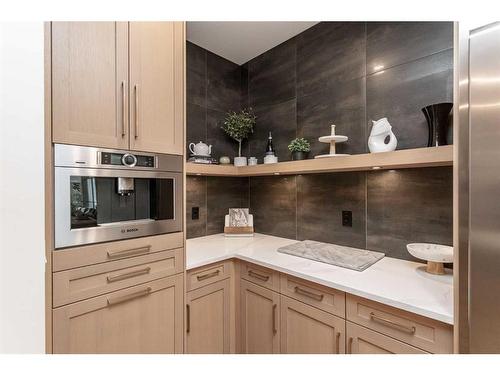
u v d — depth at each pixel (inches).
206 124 83.8
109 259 43.1
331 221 69.9
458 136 29.7
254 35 77.3
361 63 63.2
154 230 49.6
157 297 49.6
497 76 26.3
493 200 26.6
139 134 47.4
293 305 53.4
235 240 78.4
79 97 39.7
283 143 81.3
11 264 13.1
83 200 41.2
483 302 27.4
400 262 55.3
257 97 89.3
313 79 73.4
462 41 29.0
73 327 38.9
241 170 77.7
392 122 57.6
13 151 13.1
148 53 49.0
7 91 12.9
